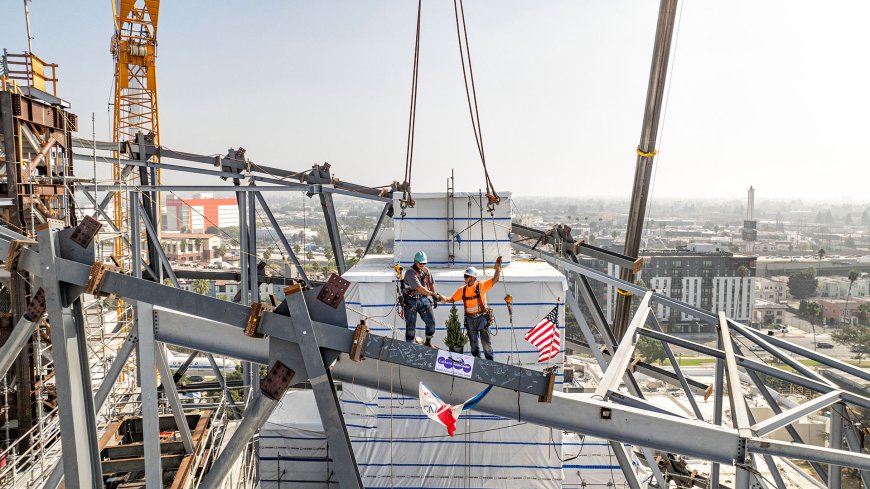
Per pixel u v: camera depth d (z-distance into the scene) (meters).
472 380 9.02
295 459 19.92
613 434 9.36
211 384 25.80
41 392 16.77
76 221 20.11
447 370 8.88
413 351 8.79
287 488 19.92
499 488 15.70
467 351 14.96
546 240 22.88
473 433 15.69
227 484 17.39
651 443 9.33
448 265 16.94
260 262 28.55
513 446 15.65
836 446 12.59
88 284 8.65
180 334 9.48
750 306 176.00
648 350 119.31
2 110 15.98
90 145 23.50
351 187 25.39
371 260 19.14
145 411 9.38
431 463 15.77
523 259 19.50
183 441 15.92
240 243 24.45
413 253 16.95
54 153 19.00
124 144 24.53
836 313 176.88
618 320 26.69
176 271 28.58
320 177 25.23
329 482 19.89
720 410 15.05
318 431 19.89
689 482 23.61
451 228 16.92
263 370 31.36
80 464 8.81
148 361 9.38
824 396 12.20
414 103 15.60
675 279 176.12
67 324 8.83
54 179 18.38
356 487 8.56
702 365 121.06
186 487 14.77
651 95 24.19
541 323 12.81
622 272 25.98
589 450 19.56
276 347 8.83
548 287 15.01
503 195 16.89
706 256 176.50
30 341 16.59
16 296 16.25
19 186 16.16
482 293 11.77
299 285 8.66
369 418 15.84
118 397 21.08
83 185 20.36
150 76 49.16
